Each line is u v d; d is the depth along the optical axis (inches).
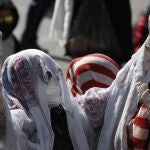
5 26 360.8
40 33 555.5
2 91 213.5
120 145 218.8
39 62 220.7
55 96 222.7
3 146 214.2
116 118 222.2
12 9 364.8
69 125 222.4
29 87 219.1
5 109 211.9
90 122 226.7
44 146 216.2
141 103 216.2
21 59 219.9
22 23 580.1
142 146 214.7
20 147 213.8
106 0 431.5
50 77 221.6
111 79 246.5
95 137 227.0
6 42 358.9
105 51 414.9
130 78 219.8
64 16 457.4
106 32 421.4
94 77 245.6
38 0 496.1
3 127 212.2
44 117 218.8
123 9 438.0
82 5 429.1
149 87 215.0
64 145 221.5
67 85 227.9
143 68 214.1
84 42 385.4
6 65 221.5
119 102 222.1
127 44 439.8
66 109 222.5
